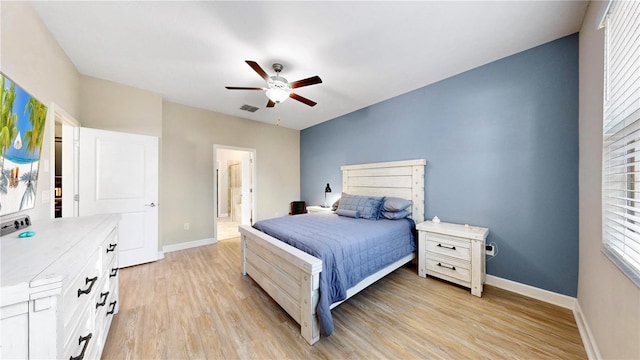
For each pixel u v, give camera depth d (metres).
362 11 1.73
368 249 2.12
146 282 2.53
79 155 2.61
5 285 0.62
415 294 2.29
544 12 1.74
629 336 1.03
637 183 1.21
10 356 0.64
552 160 2.11
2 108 1.23
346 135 4.32
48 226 1.42
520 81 2.29
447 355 1.49
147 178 3.11
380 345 1.58
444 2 1.64
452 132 2.81
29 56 1.61
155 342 1.60
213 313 1.96
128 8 1.70
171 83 3.00
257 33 1.99
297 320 1.74
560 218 2.07
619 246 1.21
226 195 7.82
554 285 2.10
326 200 4.76
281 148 5.29
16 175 1.37
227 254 3.55
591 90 1.64
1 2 1.31
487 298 2.21
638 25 1.01
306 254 1.75
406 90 3.23
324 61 2.45
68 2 1.63
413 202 3.14
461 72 2.71
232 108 4.04
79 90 2.70
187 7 1.69
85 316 1.04
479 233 2.26
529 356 1.47
